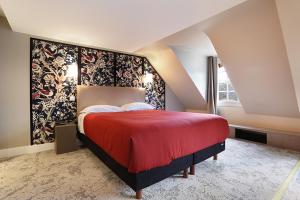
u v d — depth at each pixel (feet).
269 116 13.15
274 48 9.08
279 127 12.69
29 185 6.76
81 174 7.70
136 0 6.10
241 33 9.34
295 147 10.92
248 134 13.50
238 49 10.31
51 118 11.25
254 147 11.59
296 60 8.09
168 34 9.71
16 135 10.18
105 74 13.38
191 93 16.48
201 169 8.30
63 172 7.89
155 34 9.71
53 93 11.27
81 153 10.41
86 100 12.28
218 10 6.87
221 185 6.86
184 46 13.10
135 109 13.37
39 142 10.89
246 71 11.21
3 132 9.81
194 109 18.58
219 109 16.20
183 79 15.46
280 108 11.99
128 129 6.11
